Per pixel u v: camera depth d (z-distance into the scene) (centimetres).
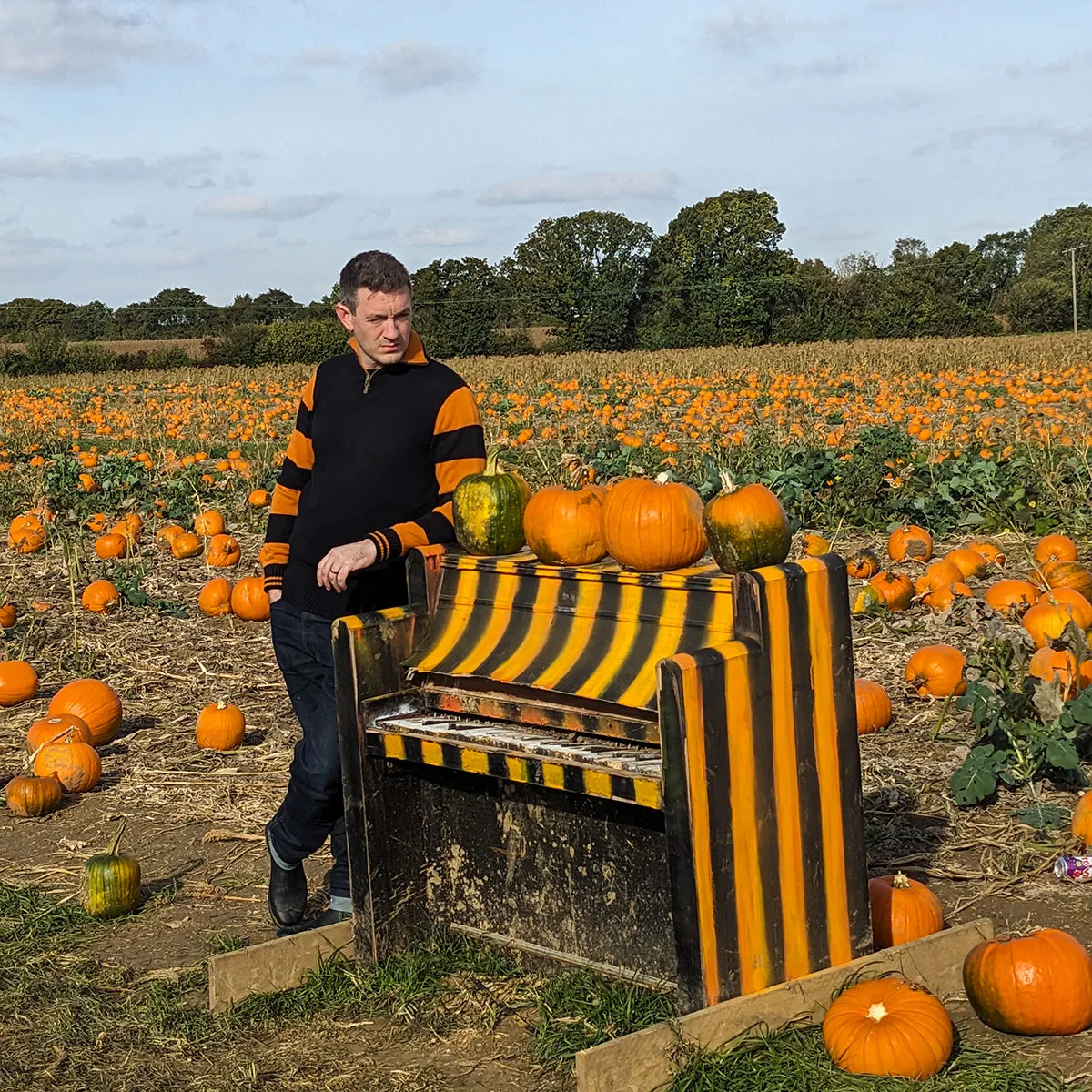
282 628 470
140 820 611
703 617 369
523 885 432
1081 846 506
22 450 2502
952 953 402
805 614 368
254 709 783
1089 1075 344
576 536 403
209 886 526
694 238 9850
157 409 3098
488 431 2323
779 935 366
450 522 446
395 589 456
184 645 945
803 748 370
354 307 444
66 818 620
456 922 452
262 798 630
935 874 496
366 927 430
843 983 376
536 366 4947
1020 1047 361
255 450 2205
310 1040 393
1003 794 573
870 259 11488
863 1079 336
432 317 8675
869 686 677
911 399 2784
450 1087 362
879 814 559
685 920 347
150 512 1625
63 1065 384
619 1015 381
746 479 1454
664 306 9919
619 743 382
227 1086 367
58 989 433
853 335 9225
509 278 10588
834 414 2258
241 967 416
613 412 2622
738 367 4584
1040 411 1941
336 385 463
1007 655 589
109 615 1052
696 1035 347
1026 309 9819
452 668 411
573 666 383
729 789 350
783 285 9475
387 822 433
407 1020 399
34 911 502
